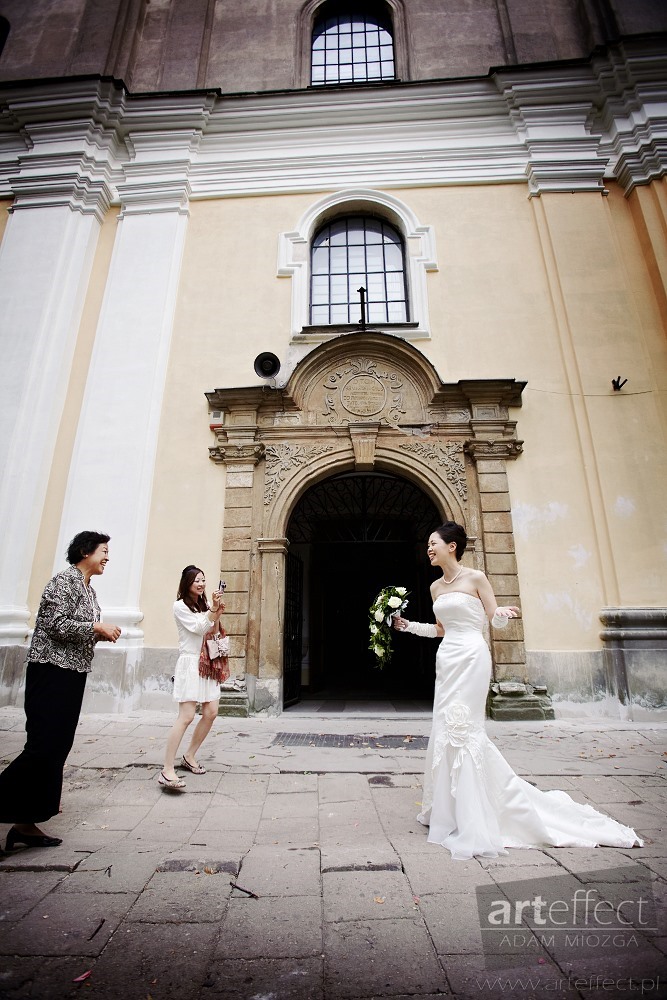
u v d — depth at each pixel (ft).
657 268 23.80
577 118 27.22
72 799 10.11
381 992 4.71
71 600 8.64
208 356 23.91
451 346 23.53
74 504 21.67
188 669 11.42
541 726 17.42
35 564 21.36
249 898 6.39
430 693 28.81
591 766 12.45
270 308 24.62
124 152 28.84
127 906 6.19
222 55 30.60
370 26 32.12
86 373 24.16
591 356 22.79
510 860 7.41
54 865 7.23
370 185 26.68
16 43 31.04
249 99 28.27
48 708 8.20
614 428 21.77
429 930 5.68
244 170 27.50
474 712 8.49
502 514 20.84
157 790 10.64
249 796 10.34
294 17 31.35
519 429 22.07
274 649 19.90
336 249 26.86
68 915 5.98
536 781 11.29
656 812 9.48
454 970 5.00
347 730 16.76
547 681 19.26
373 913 6.03
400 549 38.93
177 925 5.79
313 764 12.58
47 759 7.97
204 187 27.22
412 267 24.94
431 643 31.53
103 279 25.93
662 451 21.47
